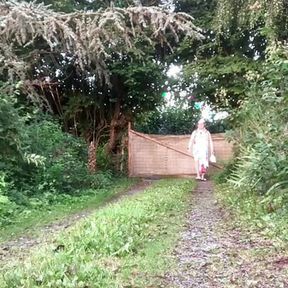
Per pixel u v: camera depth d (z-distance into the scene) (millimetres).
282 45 11453
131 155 19922
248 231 7121
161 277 4957
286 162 8547
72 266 4805
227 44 17844
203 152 17031
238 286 4707
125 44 13320
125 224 6988
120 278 4828
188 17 11781
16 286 4344
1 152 11422
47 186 12188
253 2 12820
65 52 14016
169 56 19734
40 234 7582
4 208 9148
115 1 17031
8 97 11445
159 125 23938
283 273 5094
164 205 9547
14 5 10867
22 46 13859
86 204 11031
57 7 16641
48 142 13875
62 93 19938
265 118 9742
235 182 10164
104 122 20797
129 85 19016
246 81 15875
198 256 5789
